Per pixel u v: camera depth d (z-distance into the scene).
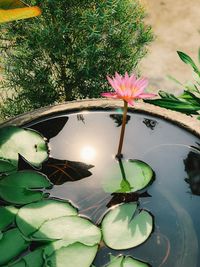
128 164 0.68
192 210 0.60
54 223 0.57
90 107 0.77
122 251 0.54
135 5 1.13
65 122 0.75
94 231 0.56
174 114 0.75
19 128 0.72
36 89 1.13
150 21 1.90
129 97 0.62
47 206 0.60
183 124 0.73
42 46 1.04
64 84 1.14
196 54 1.72
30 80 1.11
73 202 0.62
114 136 0.73
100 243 0.55
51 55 1.08
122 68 1.16
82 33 1.08
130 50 1.15
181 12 1.98
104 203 0.62
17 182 0.64
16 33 1.05
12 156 0.68
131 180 0.65
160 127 0.74
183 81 1.54
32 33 1.04
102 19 1.00
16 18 0.55
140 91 0.63
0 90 1.34
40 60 1.13
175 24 1.90
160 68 1.61
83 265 0.51
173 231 0.57
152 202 0.62
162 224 0.58
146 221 0.57
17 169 0.66
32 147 0.70
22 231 0.55
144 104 0.78
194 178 0.66
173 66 1.63
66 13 1.05
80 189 0.64
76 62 1.09
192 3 2.05
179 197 0.62
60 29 1.02
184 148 0.70
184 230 0.57
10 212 0.59
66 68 1.17
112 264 0.51
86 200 0.62
